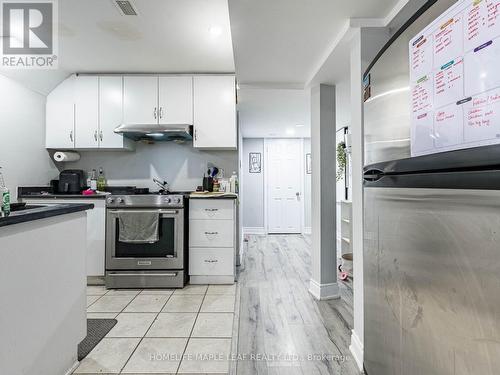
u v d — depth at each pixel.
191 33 2.30
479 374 0.53
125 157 3.37
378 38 1.62
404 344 0.82
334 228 2.50
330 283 2.50
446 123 0.65
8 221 1.07
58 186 3.10
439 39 0.68
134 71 3.05
